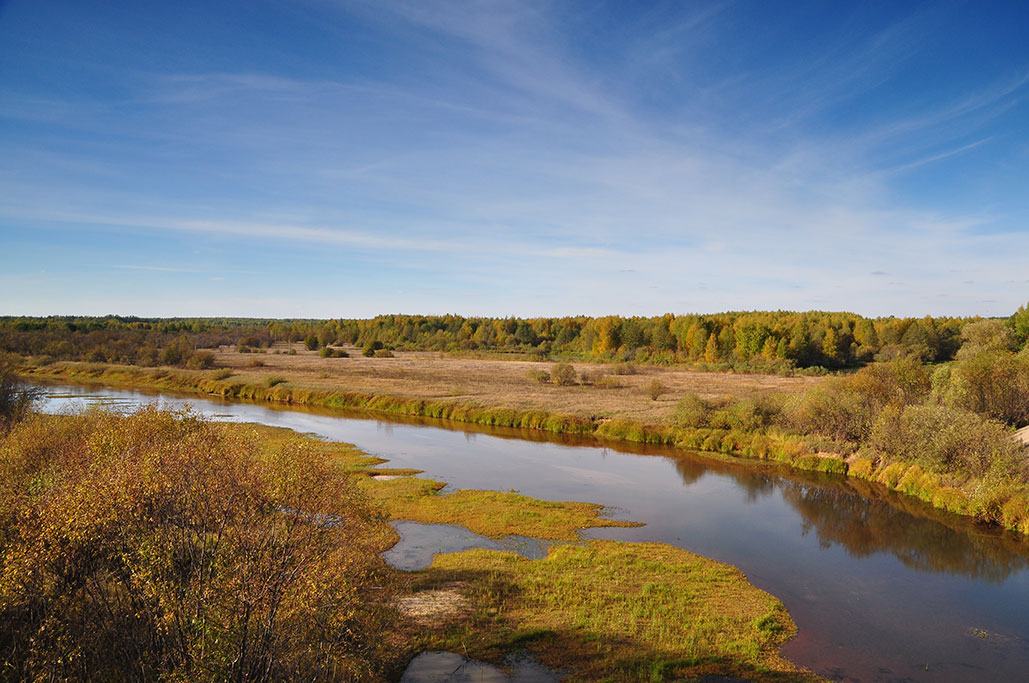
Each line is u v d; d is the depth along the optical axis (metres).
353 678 10.57
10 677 8.13
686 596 15.38
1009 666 12.47
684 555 18.52
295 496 10.78
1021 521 21.23
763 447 34.25
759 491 26.77
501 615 14.02
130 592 8.92
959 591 16.28
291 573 9.55
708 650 12.66
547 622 13.72
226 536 9.72
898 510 23.94
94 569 9.14
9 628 8.45
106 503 8.86
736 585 16.22
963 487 24.64
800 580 16.94
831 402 34.56
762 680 11.63
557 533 20.50
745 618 14.27
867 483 28.27
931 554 19.09
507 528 20.92
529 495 25.78
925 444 27.20
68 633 8.59
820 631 13.93
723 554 18.97
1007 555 19.02
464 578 16.11
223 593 8.97
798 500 25.34
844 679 11.87
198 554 9.66
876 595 16.00
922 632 13.94
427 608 14.31
